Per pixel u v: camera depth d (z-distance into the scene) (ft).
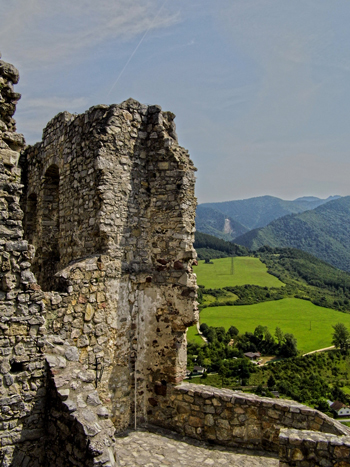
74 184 25.94
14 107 18.13
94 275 22.12
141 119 26.11
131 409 23.88
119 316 23.50
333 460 16.35
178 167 25.63
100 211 23.07
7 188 15.79
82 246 24.82
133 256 24.80
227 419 22.31
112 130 24.04
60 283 21.07
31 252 15.87
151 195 26.08
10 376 14.97
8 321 15.12
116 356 23.24
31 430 15.21
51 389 15.44
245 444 21.80
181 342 24.98
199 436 22.82
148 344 25.14
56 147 28.94
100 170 23.31
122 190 24.39
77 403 14.85
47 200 30.89
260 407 21.72
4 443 14.60
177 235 25.14
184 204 25.32
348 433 19.33
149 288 25.40
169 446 21.54
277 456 20.74
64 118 27.78
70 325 20.72
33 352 15.53
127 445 21.29
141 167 25.88
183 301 24.68
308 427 20.45
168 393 24.31
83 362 21.30
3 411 14.69
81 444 13.73
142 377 24.72
